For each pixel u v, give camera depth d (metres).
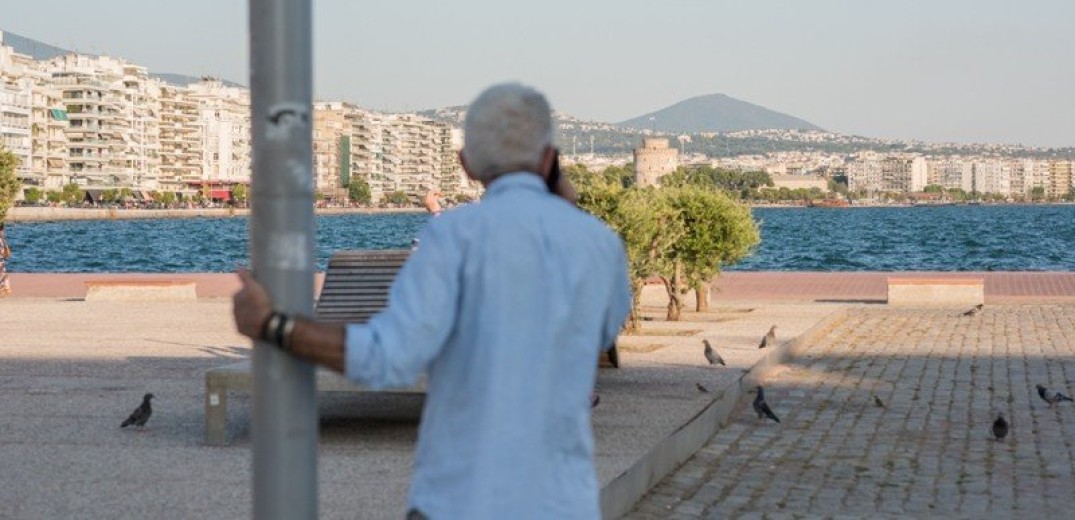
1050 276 43.06
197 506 8.91
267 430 4.15
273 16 4.20
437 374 3.98
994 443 13.08
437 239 3.96
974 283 31.41
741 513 9.98
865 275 42.78
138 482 9.73
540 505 3.90
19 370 16.75
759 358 18.31
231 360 17.97
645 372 16.59
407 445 11.48
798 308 29.30
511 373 3.89
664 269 23.33
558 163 4.46
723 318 26.16
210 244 108.81
